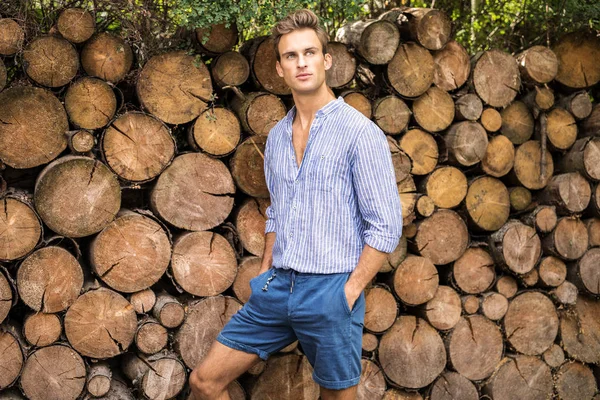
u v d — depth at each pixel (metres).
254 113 2.82
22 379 2.53
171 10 2.72
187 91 2.72
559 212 3.36
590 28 3.44
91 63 2.58
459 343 3.20
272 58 2.83
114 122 2.61
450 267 3.21
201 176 2.78
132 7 2.67
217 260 2.82
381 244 2.16
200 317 2.80
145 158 2.67
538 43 3.70
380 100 3.00
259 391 2.91
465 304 3.20
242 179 2.83
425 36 3.03
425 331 3.15
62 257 2.56
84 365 2.64
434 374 3.16
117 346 2.68
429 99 3.10
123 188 2.68
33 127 2.49
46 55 2.48
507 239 3.20
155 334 2.72
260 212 2.92
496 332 3.27
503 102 3.23
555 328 3.38
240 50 2.93
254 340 2.36
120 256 2.65
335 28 3.64
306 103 2.30
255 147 2.83
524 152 3.31
